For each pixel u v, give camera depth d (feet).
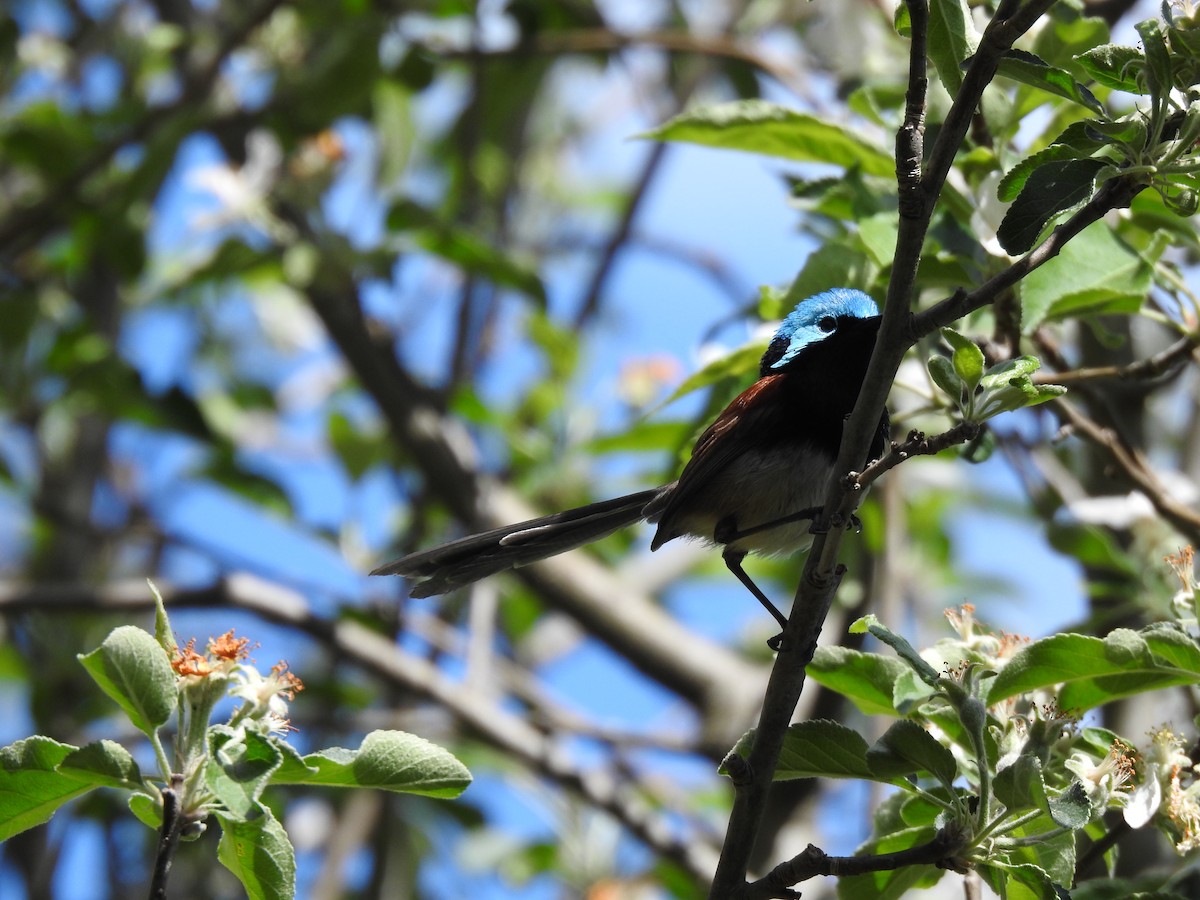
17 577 55.52
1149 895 20.71
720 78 54.65
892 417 26.89
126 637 18.44
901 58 36.52
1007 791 17.48
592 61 53.83
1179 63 18.28
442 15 46.34
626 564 54.75
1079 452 39.78
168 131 42.45
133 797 18.84
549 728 42.55
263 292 55.72
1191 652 19.34
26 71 53.67
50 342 49.06
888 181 27.04
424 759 19.34
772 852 36.22
